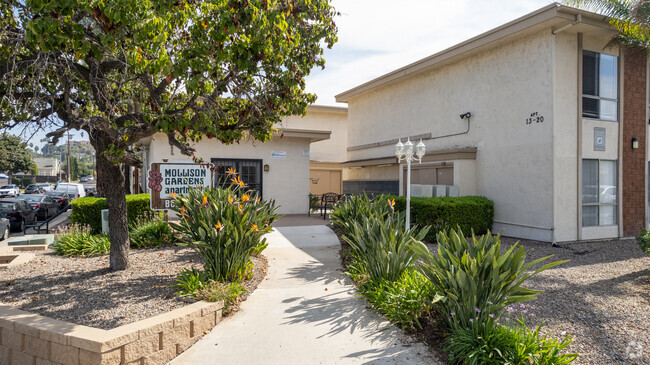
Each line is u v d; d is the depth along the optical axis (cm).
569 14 960
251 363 407
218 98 695
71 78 601
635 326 489
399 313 486
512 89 1127
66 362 387
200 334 469
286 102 713
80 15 502
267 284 657
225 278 614
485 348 383
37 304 509
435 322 478
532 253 923
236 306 548
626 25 941
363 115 1862
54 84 636
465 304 412
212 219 628
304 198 1563
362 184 1875
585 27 1008
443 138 1388
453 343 398
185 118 598
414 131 1527
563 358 378
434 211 1038
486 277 418
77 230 916
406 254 594
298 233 1085
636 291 628
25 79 611
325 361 409
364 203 966
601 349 431
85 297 536
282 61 625
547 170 1027
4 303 509
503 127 1154
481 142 1232
